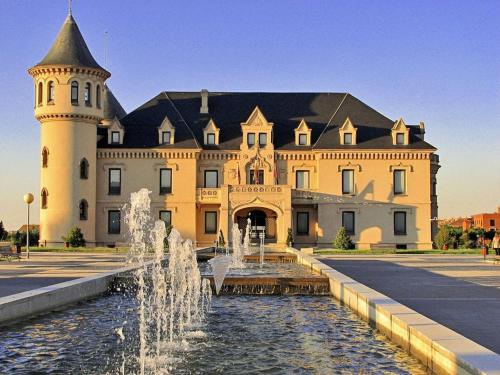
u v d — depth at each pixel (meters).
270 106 76.56
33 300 19.12
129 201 70.62
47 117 66.94
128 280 26.61
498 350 12.70
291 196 69.06
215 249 55.97
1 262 40.97
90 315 19.97
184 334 17.08
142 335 15.31
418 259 46.19
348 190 70.38
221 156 71.81
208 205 71.69
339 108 75.50
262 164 71.19
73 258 46.47
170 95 77.81
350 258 47.88
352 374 12.80
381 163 70.31
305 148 71.38
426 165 70.25
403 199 70.00
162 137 71.25
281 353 14.78
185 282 26.55
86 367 13.63
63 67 66.19
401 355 14.14
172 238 25.39
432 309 18.61
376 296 18.61
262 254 44.88
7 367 13.57
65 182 66.56
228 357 14.48
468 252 55.38
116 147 70.56
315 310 21.41
